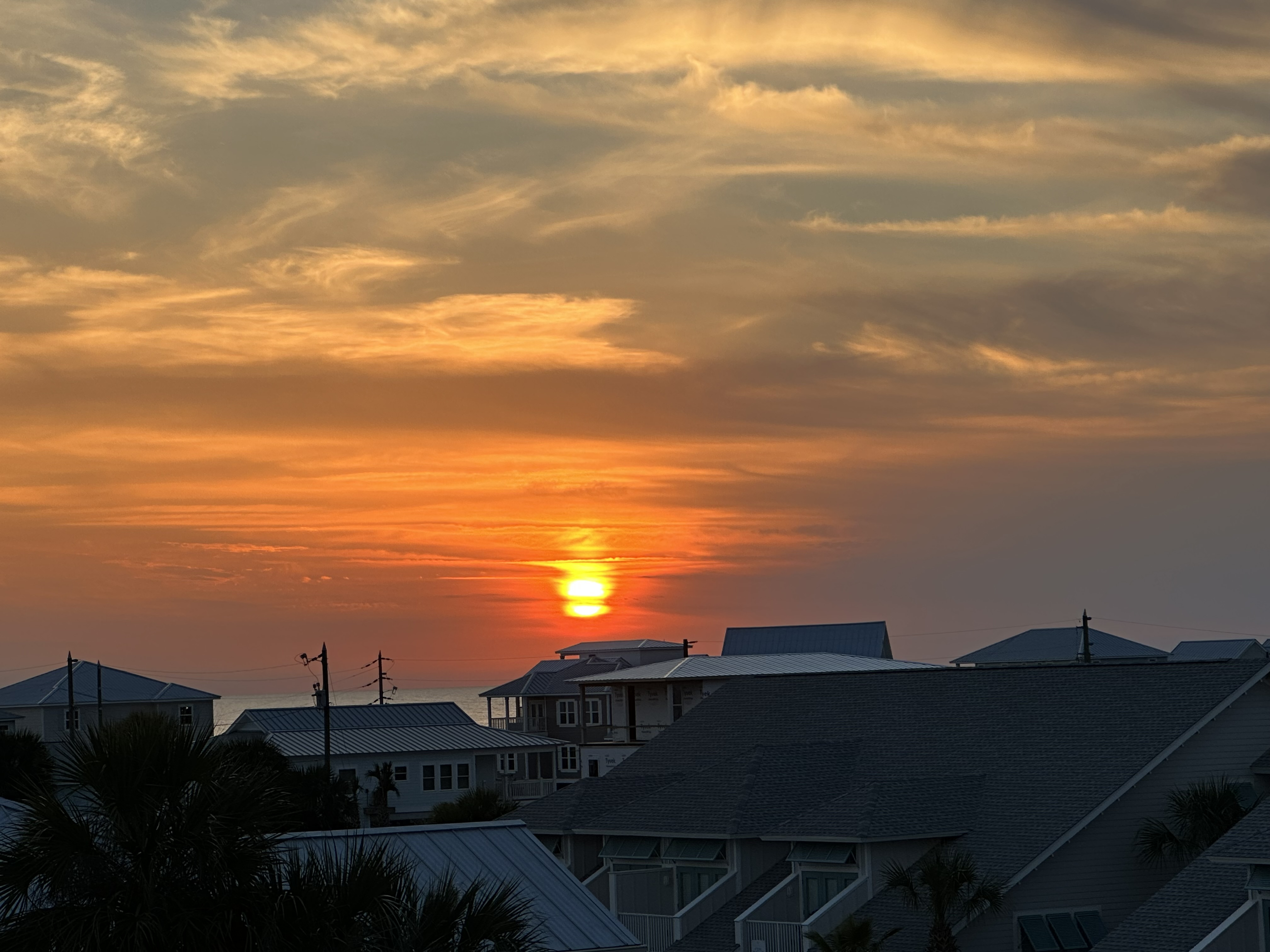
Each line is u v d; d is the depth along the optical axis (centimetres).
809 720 6222
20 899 2042
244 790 2119
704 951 5019
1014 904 4541
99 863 2052
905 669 7025
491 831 3831
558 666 15338
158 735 2098
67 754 2141
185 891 2058
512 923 2211
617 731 11775
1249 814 4125
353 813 8500
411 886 2170
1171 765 4888
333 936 2030
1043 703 5541
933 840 4825
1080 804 4719
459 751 11494
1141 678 5391
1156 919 4125
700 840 5469
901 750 5622
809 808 5350
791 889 5075
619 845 5791
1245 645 15500
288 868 2142
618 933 3434
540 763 13062
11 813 2694
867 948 4122
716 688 11112
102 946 1966
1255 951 3881
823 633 14812
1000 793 4994
